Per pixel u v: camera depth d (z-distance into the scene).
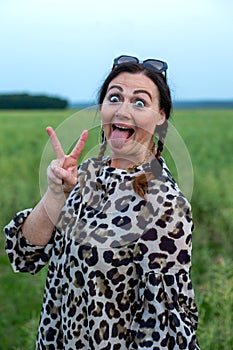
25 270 1.90
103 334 1.67
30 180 11.02
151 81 1.69
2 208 8.07
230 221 7.13
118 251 1.64
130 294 1.67
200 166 13.36
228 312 3.55
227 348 3.46
